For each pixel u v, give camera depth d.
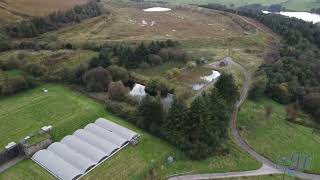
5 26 180.00
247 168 96.62
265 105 134.12
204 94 109.75
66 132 104.94
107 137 101.00
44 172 88.88
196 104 98.56
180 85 138.12
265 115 125.69
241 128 114.88
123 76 138.25
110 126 105.81
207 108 100.44
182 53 166.00
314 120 129.12
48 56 151.62
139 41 183.38
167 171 92.94
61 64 145.12
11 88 123.06
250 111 126.44
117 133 103.31
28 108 115.31
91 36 190.50
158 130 104.69
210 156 99.94
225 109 107.38
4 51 158.38
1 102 119.06
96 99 123.81
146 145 101.06
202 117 98.50
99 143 98.44
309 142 112.94
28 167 90.56
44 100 121.00
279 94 139.00
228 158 100.00
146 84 136.25
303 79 152.12
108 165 92.44
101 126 106.31
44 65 141.38
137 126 109.31
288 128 119.94
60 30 196.38
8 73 134.38
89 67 137.88
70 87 131.88
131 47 165.12
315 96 134.25
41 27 192.00
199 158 98.19
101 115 114.31
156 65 158.62
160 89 130.88
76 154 93.56
